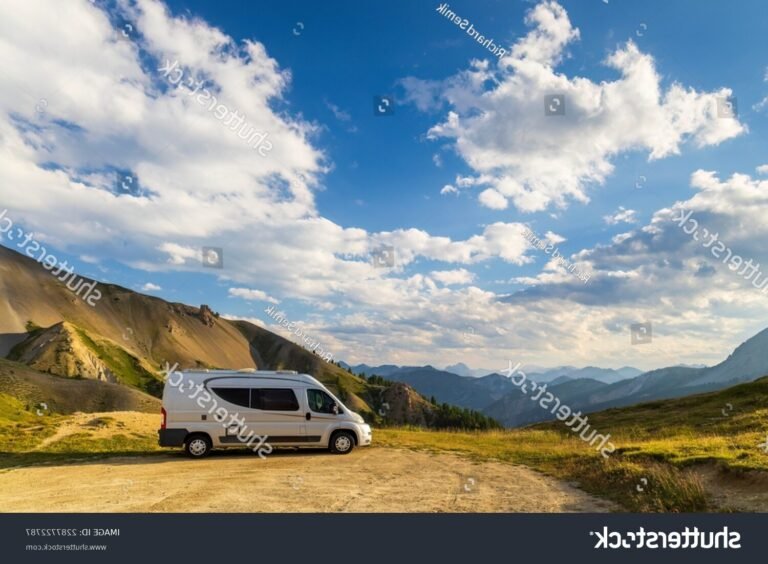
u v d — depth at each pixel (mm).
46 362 198250
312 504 11242
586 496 12289
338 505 11156
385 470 16141
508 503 11477
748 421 29062
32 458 17969
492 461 18562
